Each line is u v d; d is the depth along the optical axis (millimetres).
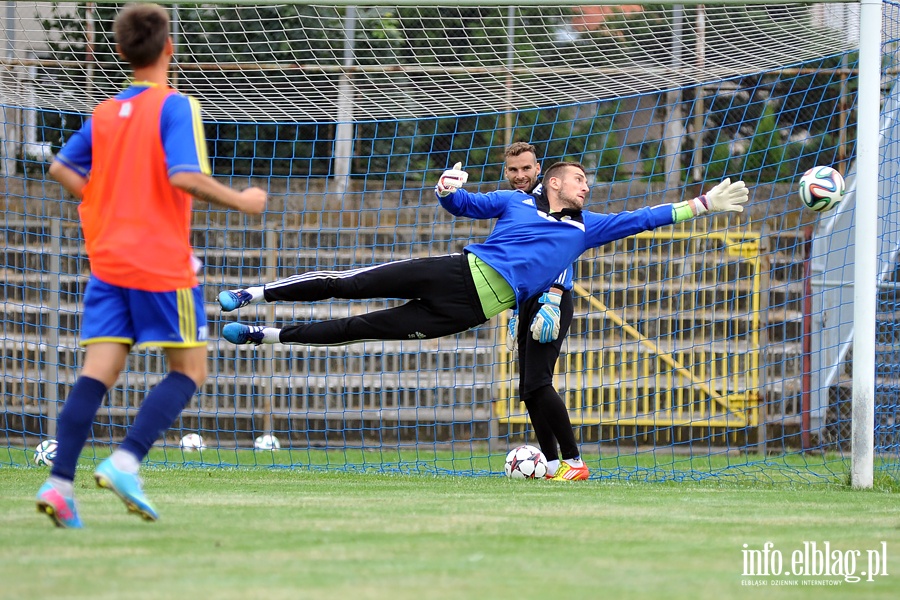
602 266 35375
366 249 35094
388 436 35625
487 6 22766
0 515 12648
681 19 23594
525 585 8570
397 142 36625
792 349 35281
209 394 35031
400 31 26438
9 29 26266
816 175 19875
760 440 34250
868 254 20250
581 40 24594
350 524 12305
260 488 18109
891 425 25812
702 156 35938
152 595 7922
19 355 35062
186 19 27078
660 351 35469
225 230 32562
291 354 35438
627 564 9781
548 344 21438
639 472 25031
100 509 13375
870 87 20156
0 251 34844
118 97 11883
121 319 11609
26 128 35219
